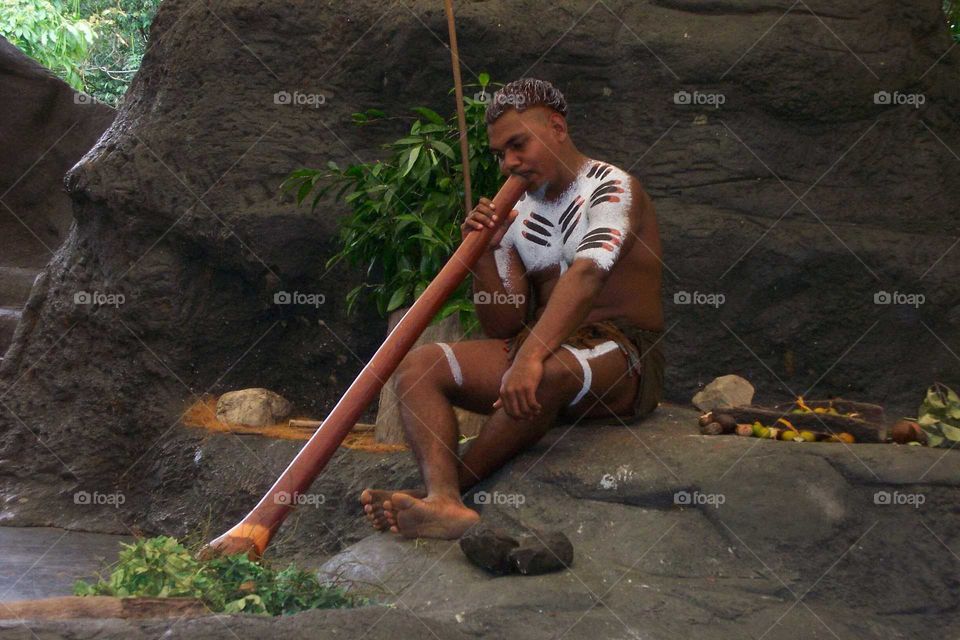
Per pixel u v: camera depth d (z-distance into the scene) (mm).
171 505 5980
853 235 6129
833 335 6156
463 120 4965
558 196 4441
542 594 3385
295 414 6695
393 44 6590
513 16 6461
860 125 6340
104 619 2852
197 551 3719
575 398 4199
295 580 3426
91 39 13781
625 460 4082
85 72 14500
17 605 2867
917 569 3783
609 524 3936
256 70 6836
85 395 6695
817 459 3957
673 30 6363
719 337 6211
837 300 6145
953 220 6301
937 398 4621
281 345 6828
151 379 6617
